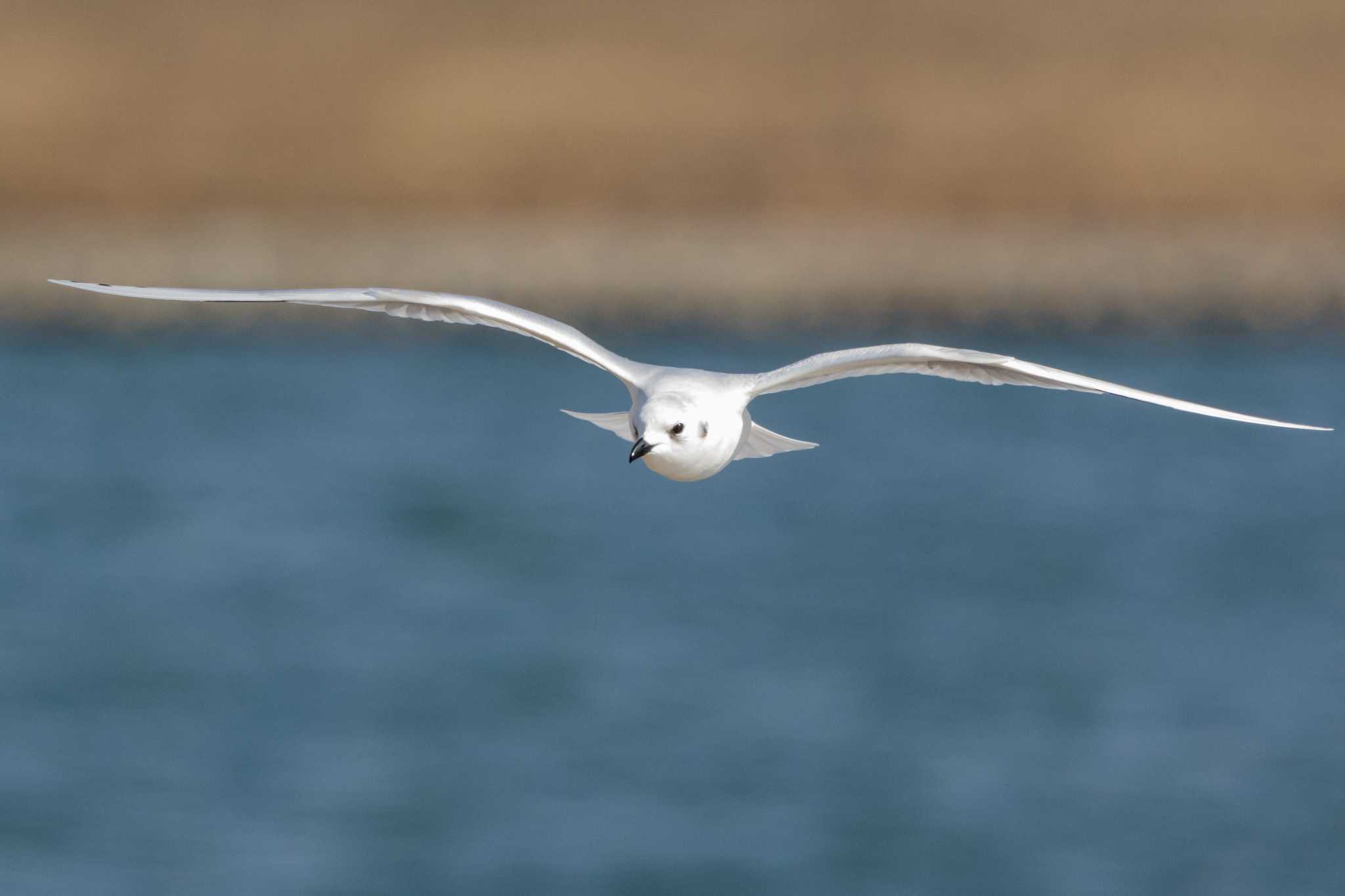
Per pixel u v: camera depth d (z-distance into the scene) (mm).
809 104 71750
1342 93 71500
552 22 76500
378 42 74188
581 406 37688
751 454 9938
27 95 69625
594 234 61500
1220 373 43344
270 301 8742
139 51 72812
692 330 51469
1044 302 51312
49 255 54594
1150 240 59344
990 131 70000
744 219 65250
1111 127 69812
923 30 76938
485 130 69312
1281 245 57000
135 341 46219
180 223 62688
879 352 9000
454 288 53094
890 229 63312
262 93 70875
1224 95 71438
